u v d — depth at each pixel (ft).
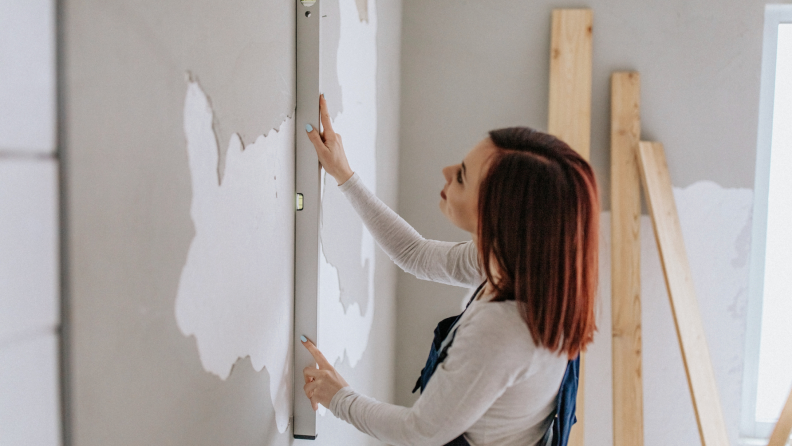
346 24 4.00
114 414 1.47
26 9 1.12
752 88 6.79
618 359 6.70
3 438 1.10
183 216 1.80
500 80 7.10
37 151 1.16
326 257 3.64
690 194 6.95
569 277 2.45
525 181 2.46
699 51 6.82
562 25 6.76
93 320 1.36
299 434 3.29
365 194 3.52
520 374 2.48
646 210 6.92
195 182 1.88
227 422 2.27
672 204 6.59
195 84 1.85
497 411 2.65
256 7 2.42
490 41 7.08
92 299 1.35
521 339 2.43
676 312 6.18
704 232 6.97
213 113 2.00
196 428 1.98
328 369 3.07
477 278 3.50
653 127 6.95
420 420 2.53
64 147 1.24
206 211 1.97
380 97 5.63
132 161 1.50
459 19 7.10
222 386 2.20
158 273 1.66
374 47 5.21
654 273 6.97
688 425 7.06
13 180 1.10
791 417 5.61
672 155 6.94
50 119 1.20
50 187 1.20
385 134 6.05
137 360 1.57
